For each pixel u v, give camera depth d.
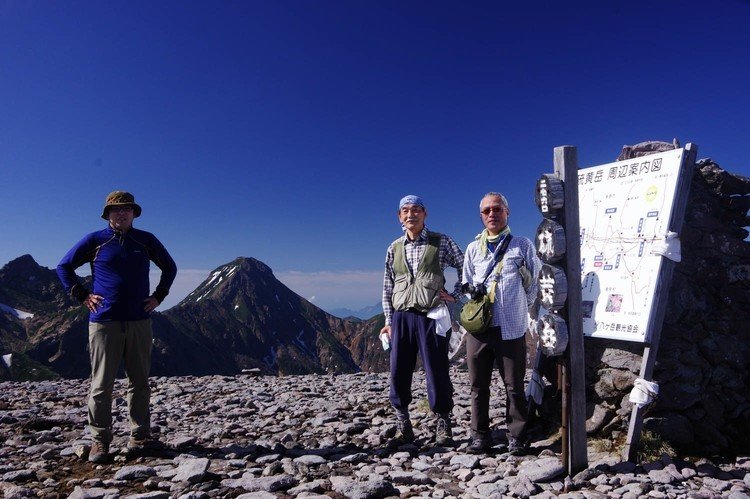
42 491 3.05
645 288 3.64
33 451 3.99
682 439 3.71
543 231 3.42
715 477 3.32
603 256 4.06
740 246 4.14
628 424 3.80
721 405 3.84
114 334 3.70
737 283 4.11
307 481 3.27
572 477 3.31
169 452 3.91
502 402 5.65
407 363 4.18
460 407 5.48
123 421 5.18
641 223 3.81
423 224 4.19
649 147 4.35
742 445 3.76
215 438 4.50
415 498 2.90
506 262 3.78
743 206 4.33
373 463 3.71
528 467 3.38
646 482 3.10
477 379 3.88
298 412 5.54
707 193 4.32
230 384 8.16
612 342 4.04
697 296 3.99
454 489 3.11
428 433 4.52
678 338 3.92
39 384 8.35
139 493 3.01
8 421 5.17
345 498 2.95
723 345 3.92
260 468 3.53
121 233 3.82
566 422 3.38
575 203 3.38
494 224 3.87
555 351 3.32
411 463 3.69
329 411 5.54
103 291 3.71
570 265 3.36
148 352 3.90
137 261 3.82
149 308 3.85
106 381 3.70
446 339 4.13
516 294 3.75
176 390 7.43
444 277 4.11
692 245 4.13
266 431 4.80
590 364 4.20
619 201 4.05
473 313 3.70
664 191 3.70
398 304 4.14
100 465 3.60
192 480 3.18
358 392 6.93
